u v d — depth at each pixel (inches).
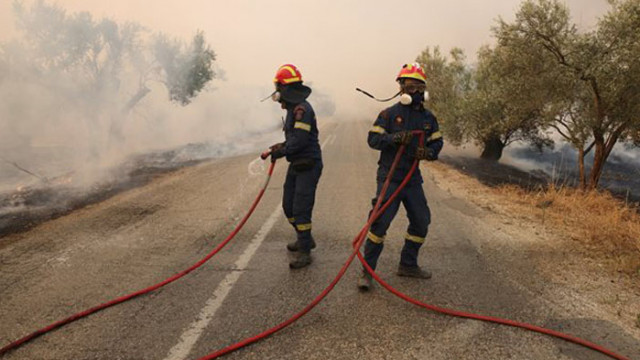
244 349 105.0
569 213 240.5
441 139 138.6
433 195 282.0
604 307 128.9
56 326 113.1
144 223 205.3
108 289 135.8
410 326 116.4
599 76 321.4
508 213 237.3
